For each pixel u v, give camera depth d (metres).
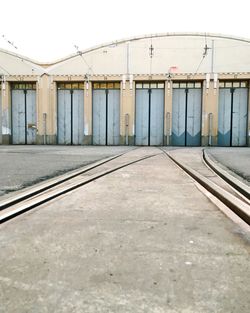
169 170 7.16
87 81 24.05
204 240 2.46
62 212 3.35
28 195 4.02
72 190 4.64
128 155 12.12
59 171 6.82
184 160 9.78
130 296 1.59
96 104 24.66
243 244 2.38
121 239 2.48
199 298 1.57
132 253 2.18
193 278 1.79
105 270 1.89
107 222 2.96
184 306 1.50
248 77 22.73
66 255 2.13
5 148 18.00
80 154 12.48
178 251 2.22
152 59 23.58
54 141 24.59
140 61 23.67
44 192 4.35
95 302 1.53
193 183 5.32
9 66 24.59
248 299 1.56
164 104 23.81
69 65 24.19
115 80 23.89
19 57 24.52
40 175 6.14
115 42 23.80
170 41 23.42
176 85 23.94
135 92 24.20
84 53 24.03
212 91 23.09
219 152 14.47
